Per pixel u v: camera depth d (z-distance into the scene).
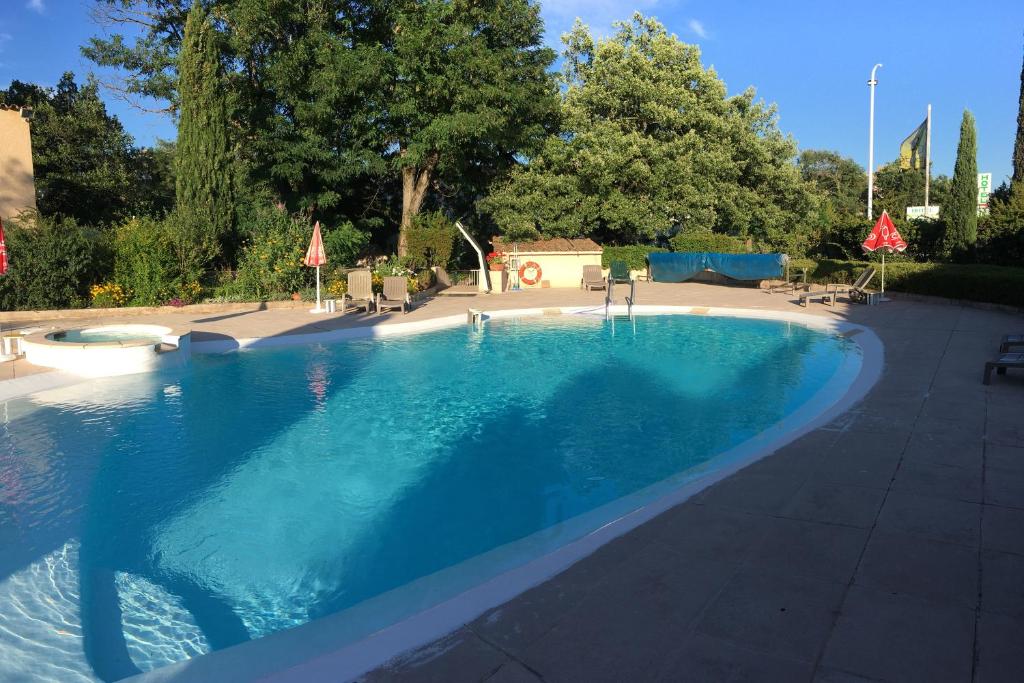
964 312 16.42
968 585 3.61
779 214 33.25
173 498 6.50
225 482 6.91
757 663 2.95
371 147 27.38
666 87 29.64
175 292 18.83
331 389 10.70
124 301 18.03
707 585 3.71
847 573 3.79
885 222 19.16
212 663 3.65
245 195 25.28
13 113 20.12
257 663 3.63
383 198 33.22
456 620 3.45
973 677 2.80
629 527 4.59
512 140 27.34
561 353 13.65
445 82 25.02
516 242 29.03
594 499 6.39
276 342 14.41
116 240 18.55
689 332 16.06
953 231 23.20
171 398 10.11
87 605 4.63
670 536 4.40
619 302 21.52
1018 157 22.47
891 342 12.41
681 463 7.31
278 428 8.70
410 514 6.11
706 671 2.90
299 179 25.80
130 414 9.28
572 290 26.84
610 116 30.08
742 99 33.88
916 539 4.22
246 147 26.23
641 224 29.39
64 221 18.19
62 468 7.26
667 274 28.53
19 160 20.25
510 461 7.48
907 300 19.62
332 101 24.64
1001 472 5.42
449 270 29.89
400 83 25.72
